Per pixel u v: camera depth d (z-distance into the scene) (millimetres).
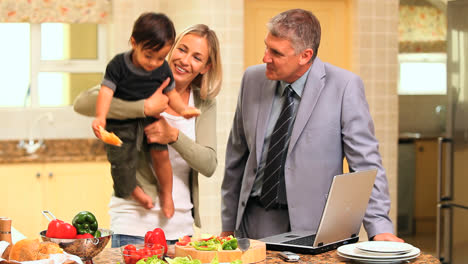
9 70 5863
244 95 2922
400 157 5598
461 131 4910
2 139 5781
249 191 2820
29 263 1825
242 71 5105
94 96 2471
